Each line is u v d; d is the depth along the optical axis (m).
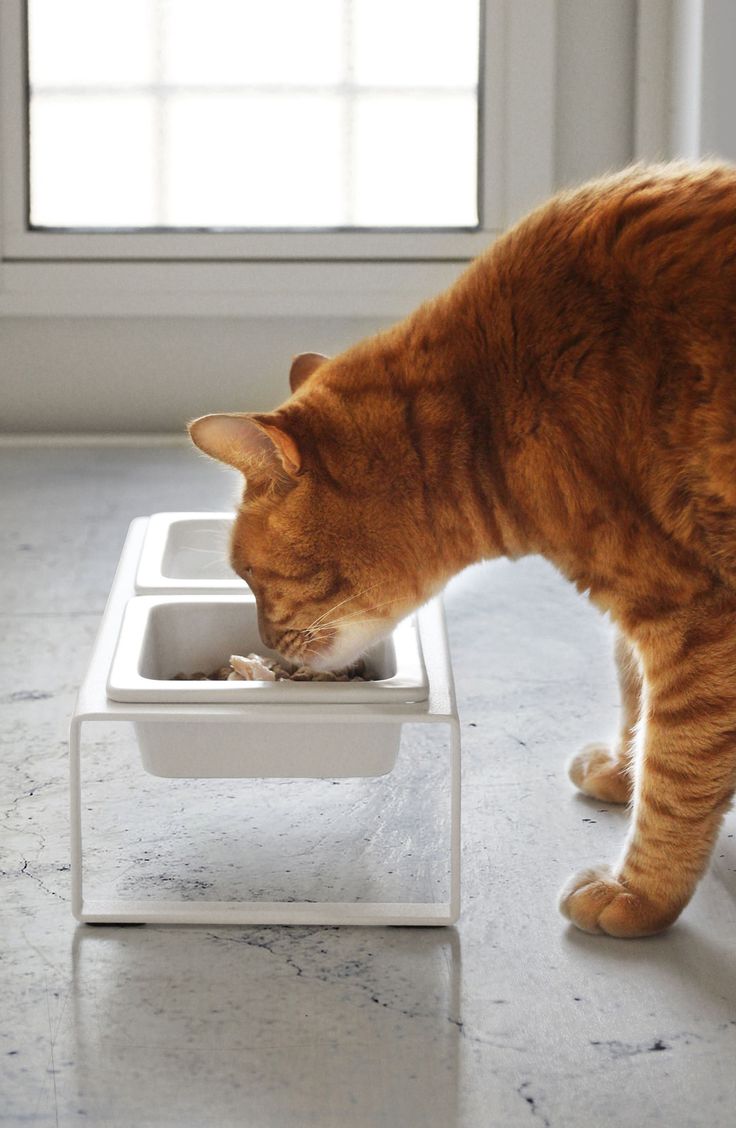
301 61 4.27
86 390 4.32
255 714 1.55
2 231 4.19
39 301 4.20
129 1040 1.41
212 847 1.81
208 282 4.21
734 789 1.58
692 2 3.92
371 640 1.67
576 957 1.57
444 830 1.86
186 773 1.67
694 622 1.50
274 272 4.22
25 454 4.13
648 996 1.49
